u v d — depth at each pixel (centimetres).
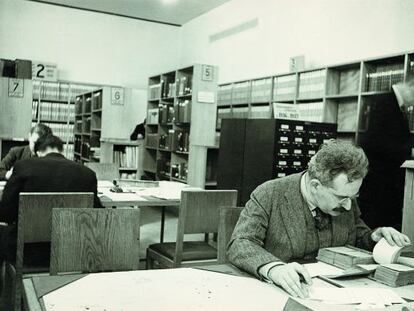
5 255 271
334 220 186
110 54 1034
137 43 1055
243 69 823
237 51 846
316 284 151
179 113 712
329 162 159
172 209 704
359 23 577
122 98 768
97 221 192
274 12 741
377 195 436
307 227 179
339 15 609
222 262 212
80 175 282
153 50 1068
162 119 782
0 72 767
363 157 159
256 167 479
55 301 126
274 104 480
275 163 457
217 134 748
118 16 1036
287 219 179
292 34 697
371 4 560
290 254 177
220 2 892
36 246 280
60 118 952
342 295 140
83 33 1009
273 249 179
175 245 316
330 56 624
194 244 323
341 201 161
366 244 189
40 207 244
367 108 479
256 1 789
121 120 768
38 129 397
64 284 141
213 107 669
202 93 659
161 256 308
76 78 1010
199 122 661
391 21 532
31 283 142
